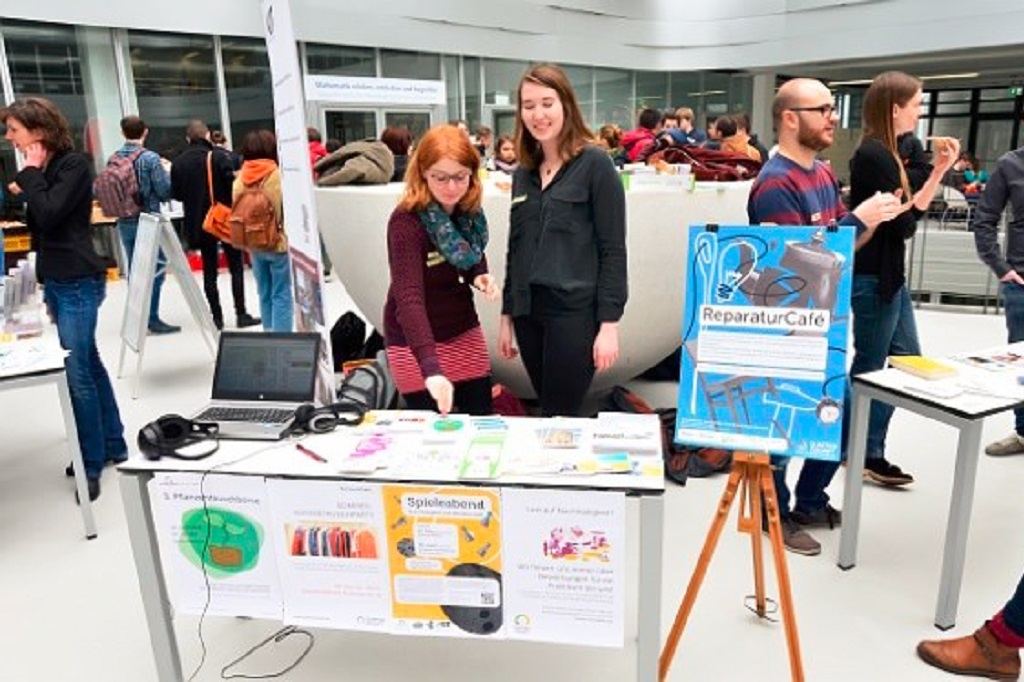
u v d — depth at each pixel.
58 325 2.77
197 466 1.58
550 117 1.91
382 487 1.50
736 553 2.32
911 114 2.24
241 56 7.86
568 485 1.42
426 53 9.24
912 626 1.96
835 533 2.43
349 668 1.86
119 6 6.66
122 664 1.90
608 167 1.96
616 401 3.30
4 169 6.36
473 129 9.32
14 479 3.02
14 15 6.07
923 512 2.57
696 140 6.65
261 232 4.08
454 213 1.94
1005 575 2.18
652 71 11.88
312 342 1.86
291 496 1.55
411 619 1.59
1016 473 2.86
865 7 10.34
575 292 1.99
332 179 3.50
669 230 3.02
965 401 1.86
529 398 3.43
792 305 1.55
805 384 1.55
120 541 2.51
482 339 2.12
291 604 1.63
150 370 4.39
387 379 2.98
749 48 11.43
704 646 1.89
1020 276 2.79
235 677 1.83
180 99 7.53
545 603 1.51
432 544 1.52
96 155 7.07
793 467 2.98
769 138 12.98
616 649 1.90
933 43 9.86
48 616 2.10
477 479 1.45
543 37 10.29
